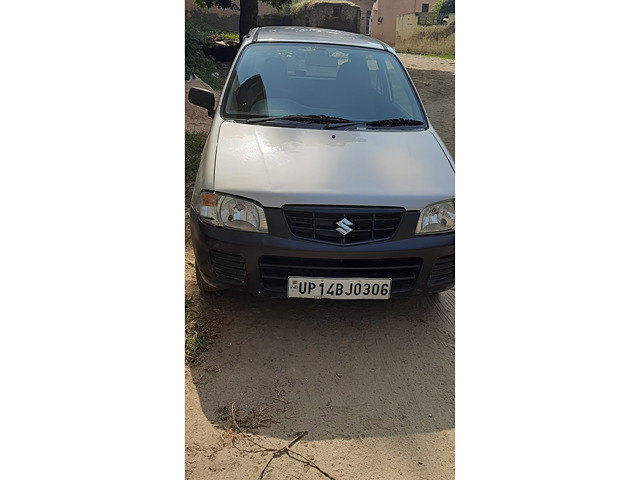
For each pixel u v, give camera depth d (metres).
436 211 2.46
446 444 2.04
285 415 2.12
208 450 1.94
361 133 2.85
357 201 2.37
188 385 2.24
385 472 1.91
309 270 2.41
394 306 2.90
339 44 3.41
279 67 3.22
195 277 2.99
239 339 2.54
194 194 2.57
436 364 2.46
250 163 2.51
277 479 1.85
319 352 2.49
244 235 2.35
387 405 2.21
